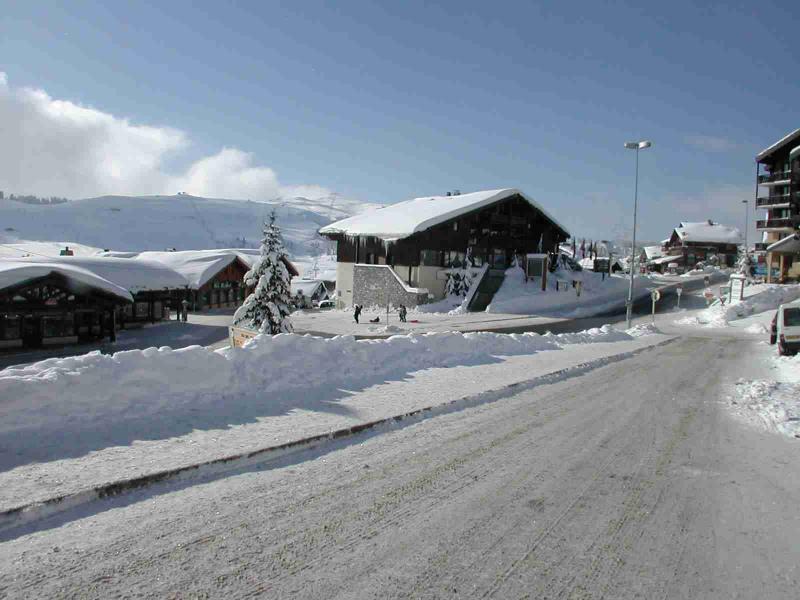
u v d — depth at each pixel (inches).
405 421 338.0
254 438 274.2
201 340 1366.9
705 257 3971.5
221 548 173.6
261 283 1035.9
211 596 147.9
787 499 235.5
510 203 2219.5
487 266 2070.6
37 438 258.4
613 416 383.6
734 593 160.2
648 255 4608.8
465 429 329.1
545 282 2097.7
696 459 290.0
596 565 174.1
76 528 182.7
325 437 287.3
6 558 162.4
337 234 2206.0
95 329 1269.7
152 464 231.6
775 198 2564.0
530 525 201.3
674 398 461.4
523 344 732.0
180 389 338.0
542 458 280.8
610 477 256.5
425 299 1894.7
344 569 165.2
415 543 183.5
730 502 230.5
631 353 792.3
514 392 450.0
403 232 1882.4
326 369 441.7
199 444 261.7
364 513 204.5
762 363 737.0
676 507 223.3
